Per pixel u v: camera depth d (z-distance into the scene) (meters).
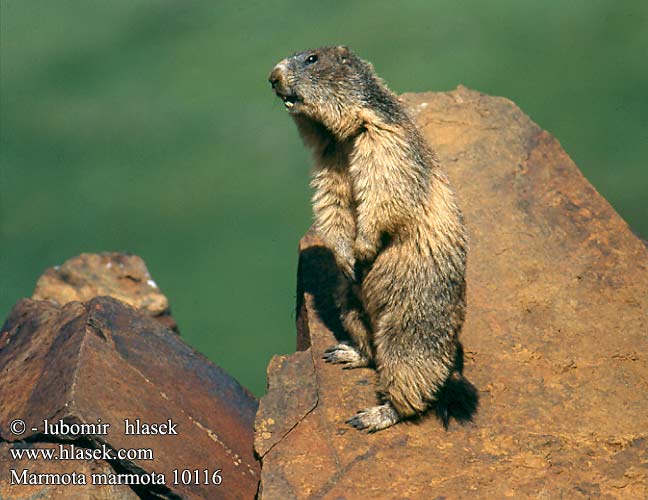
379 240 12.30
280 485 11.14
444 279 11.99
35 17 43.47
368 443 11.70
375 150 12.20
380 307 12.29
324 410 12.16
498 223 15.30
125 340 13.73
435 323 11.88
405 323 11.95
